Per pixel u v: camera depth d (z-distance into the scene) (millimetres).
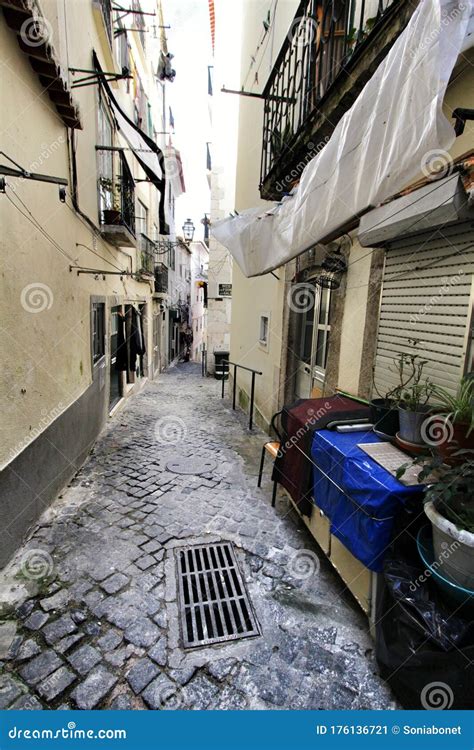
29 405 2936
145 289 10648
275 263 3605
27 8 2348
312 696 1696
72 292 4137
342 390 3338
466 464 1474
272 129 4793
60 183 2270
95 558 2609
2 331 2508
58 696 1665
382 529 1732
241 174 8102
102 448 5078
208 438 5676
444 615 1474
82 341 4555
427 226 1913
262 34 6395
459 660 1396
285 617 2133
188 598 2264
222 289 13391
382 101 1703
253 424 6617
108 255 6309
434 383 2135
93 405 5133
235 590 2338
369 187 1867
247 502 3520
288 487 3031
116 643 1934
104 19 5320
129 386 8836
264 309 6270
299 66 4527
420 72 1432
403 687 1596
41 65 2920
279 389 5277
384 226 2252
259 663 1849
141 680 1749
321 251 3990
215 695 1694
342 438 2318
